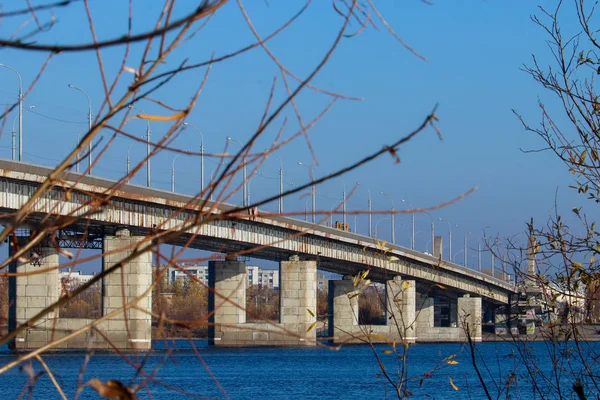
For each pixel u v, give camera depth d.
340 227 117.56
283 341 120.12
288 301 119.69
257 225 99.38
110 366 73.38
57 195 38.72
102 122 4.71
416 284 152.12
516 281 14.16
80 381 4.36
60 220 4.95
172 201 77.38
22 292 88.38
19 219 4.74
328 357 110.12
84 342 84.25
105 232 83.12
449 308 196.50
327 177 4.63
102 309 81.94
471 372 75.25
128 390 4.37
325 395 61.28
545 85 12.70
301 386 68.56
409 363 92.50
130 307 4.85
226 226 94.62
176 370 83.38
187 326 5.02
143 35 3.96
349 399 58.06
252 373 82.44
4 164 65.56
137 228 83.06
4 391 52.19
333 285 141.00
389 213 5.01
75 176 53.53
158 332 4.93
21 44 3.76
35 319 4.82
